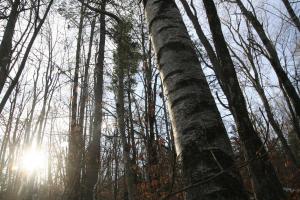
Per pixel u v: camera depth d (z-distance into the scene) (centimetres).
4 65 336
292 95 781
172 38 201
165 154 608
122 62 830
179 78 184
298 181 698
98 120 941
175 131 173
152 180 571
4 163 1502
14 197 1314
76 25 1153
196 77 184
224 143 162
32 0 402
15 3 429
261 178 412
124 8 941
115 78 822
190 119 169
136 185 630
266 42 955
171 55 194
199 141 161
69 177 672
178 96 178
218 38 434
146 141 684
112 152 831
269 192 412
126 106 805
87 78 1142
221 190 146
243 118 409
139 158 711
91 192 823
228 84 439
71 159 723
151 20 217
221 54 440
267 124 141
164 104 725
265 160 408
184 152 163
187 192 154
